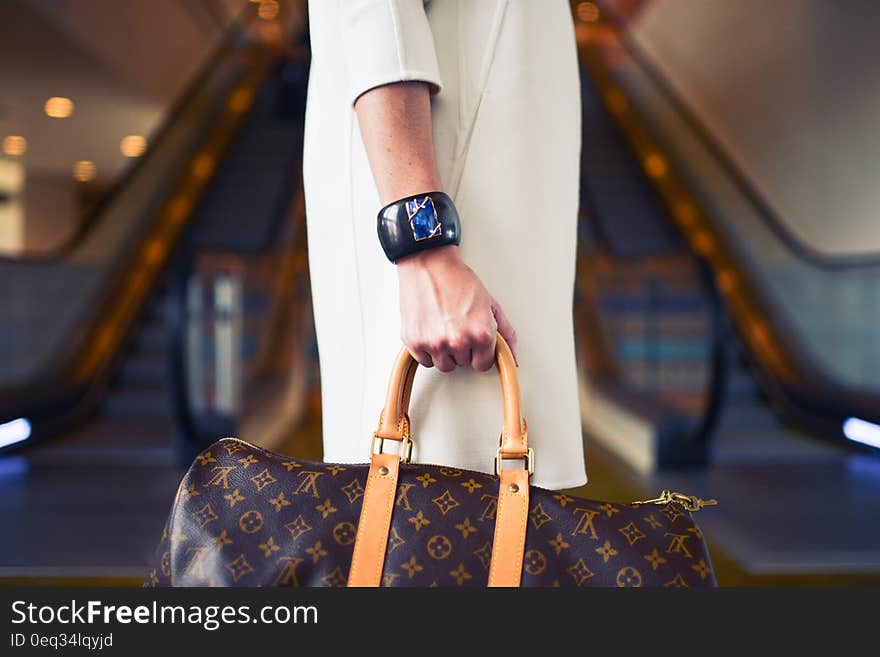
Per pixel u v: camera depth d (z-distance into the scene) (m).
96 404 6.75
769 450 5.71
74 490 4.56
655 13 12.68
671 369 7.70
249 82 11.62
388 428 0.78
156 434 6.14
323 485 0.77
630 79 11.96
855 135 7.04
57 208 13.68
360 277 0.86
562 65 0.88
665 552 0.74
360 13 0.76
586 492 4.77
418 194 0.73
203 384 5.35
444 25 0.82
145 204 8.22
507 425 0.76
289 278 7.98
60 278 6.76
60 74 9.88
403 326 0.74
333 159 0.88
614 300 8.00
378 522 0.75
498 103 0.82
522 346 0.82
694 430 5.32
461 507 0.75
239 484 0.78
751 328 7.00
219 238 8.02
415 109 0.75
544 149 0.85
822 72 7.54
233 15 13.15
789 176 8.26
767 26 8.63
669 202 8.77
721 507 4.26
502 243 0.82
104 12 8.95
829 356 6.30
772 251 7.03
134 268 7.71
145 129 12.05
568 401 0.85
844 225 7.26
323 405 0.93
